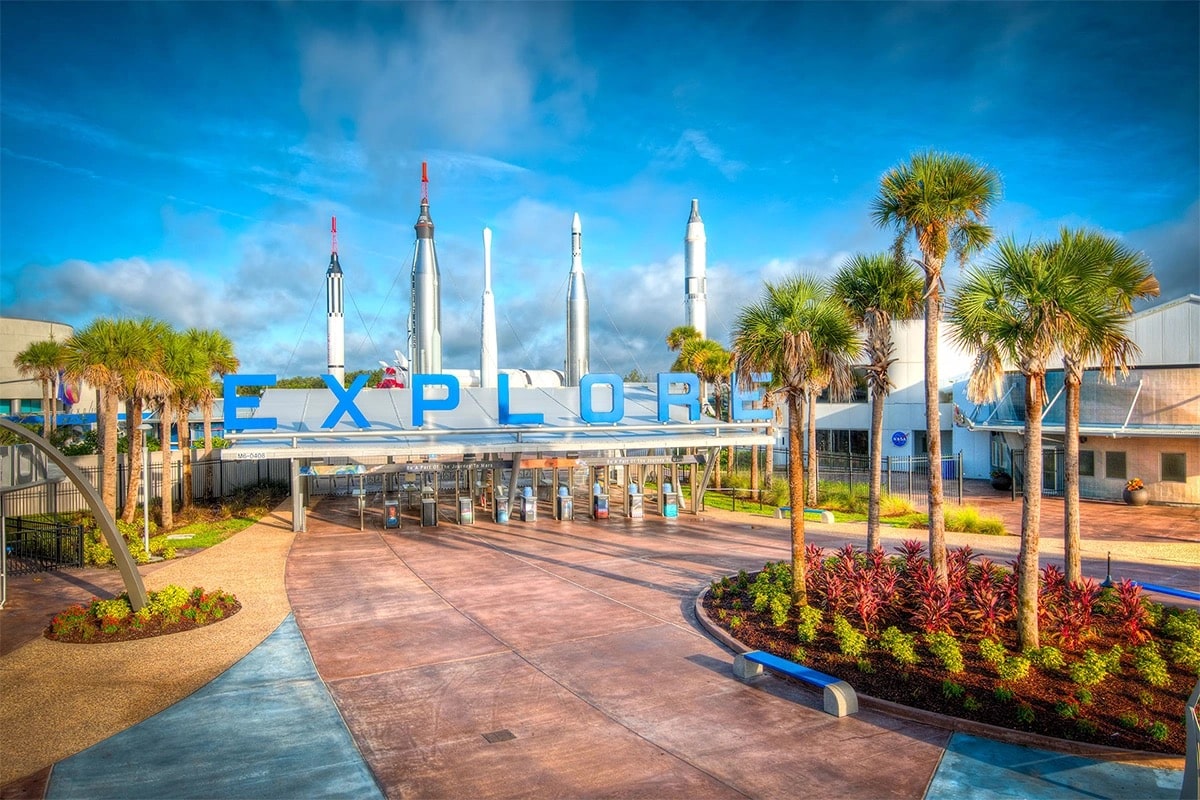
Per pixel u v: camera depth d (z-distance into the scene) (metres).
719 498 40.25
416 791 9.12
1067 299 12.59
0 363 68.12
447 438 30.83
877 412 19.95
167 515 29.38
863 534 28.70
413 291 63.50
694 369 48.66
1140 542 26.44
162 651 14.51
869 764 9.80
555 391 41.66
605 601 18.45
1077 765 9.73
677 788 9.18
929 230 16.97
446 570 22.20
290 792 9.09
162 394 28.73
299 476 29.09
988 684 12.11
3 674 13.26
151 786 9.25
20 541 24.38
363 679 13.02
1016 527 30.50
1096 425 36.97
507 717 11.38
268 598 18.73
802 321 16.31
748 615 16.39
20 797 8.98
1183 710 11.11
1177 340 38.66
